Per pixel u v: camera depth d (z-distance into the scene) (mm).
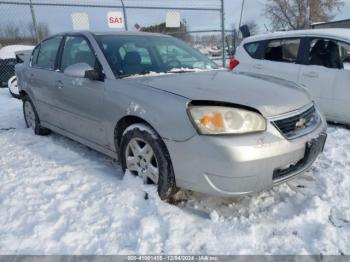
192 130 2328
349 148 3996
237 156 2213
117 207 2600
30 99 4629
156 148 2572
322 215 2518
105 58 3193
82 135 3572
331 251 2148
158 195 2652
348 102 4773
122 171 3275
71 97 3525
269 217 2531
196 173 2365
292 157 2447
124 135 2871
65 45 3871
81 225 2385
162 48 3678
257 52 5824
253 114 2330
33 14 8758
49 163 3553
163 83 2771
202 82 2783
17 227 2375
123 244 2211
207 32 10945
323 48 5113
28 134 4723
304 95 2900
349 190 2908
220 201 2756
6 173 3275
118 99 2895
